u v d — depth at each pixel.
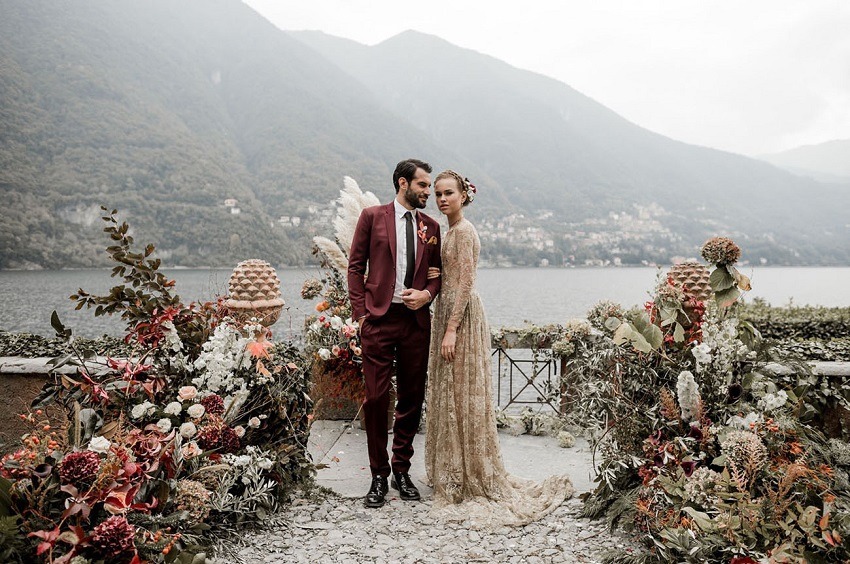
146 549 1.84
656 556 2.10
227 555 2.26
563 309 27.17
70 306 25.02
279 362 2.97
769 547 1.92
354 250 2.95
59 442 2.06
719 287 2.67
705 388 2.56
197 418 2.44
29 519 1.77
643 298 34.94
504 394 6.75
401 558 2.28
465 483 2.80
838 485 2.33
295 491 2.90
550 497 2.82
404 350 2.88
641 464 2.44
